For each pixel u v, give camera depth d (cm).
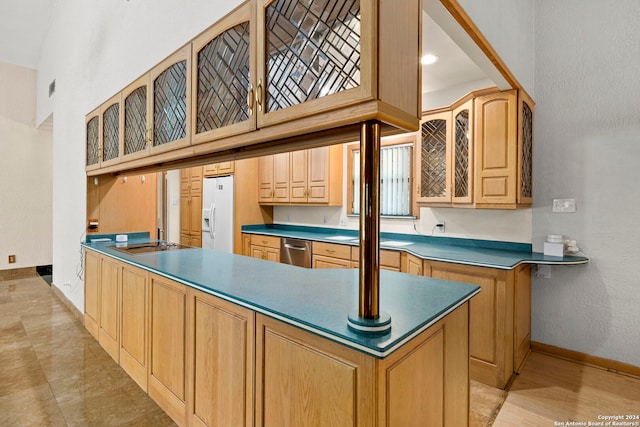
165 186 379
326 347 108
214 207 481
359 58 104
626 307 245
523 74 257
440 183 297
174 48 222
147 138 227
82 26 367
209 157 222
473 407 203
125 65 278
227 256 246
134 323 226
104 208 346
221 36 165
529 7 273
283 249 405
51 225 593
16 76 557
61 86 432
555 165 270
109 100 290
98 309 291
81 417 193
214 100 170
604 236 252
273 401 127
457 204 278
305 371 114
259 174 482
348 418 101
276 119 128
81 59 366
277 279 174
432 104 329
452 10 151
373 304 107
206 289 157
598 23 254
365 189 106
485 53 194
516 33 241
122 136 265
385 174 371
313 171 411
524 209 281
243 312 140
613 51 248
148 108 228
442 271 249
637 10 239
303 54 124
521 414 196
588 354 259
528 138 267
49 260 591
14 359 263
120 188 355
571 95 264
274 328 126
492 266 223
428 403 121
